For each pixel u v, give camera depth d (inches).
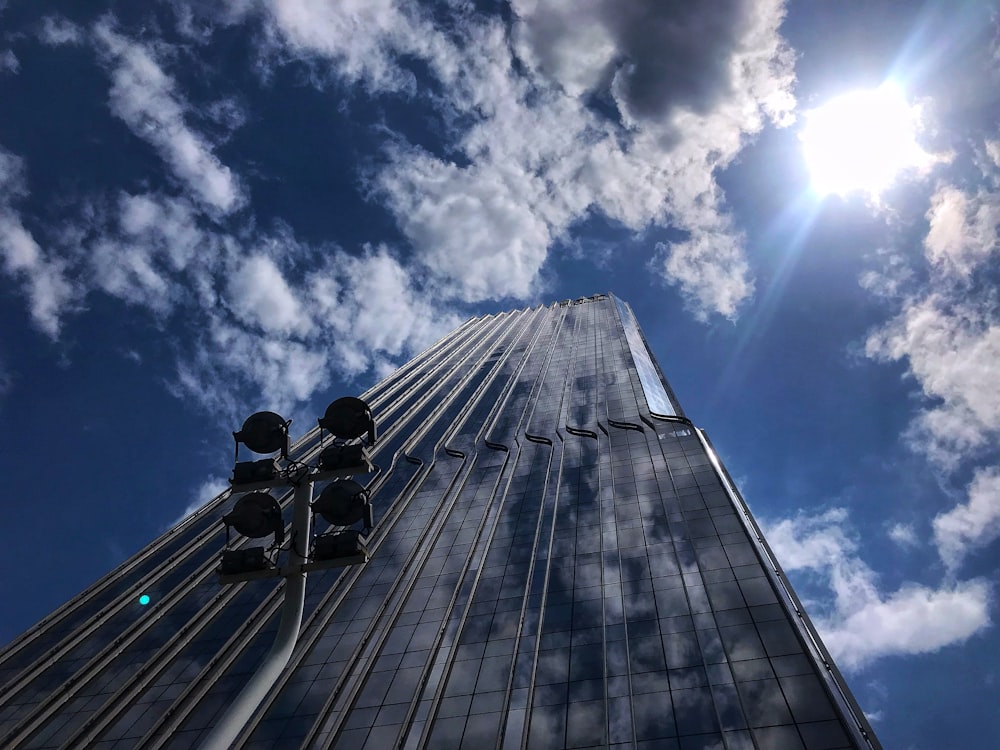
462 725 1697.8
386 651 2074.3
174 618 2524.6
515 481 3095.5
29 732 1995.6
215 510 3553.2
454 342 6368.1
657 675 1695.4
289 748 1745.8
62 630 2559.1
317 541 433.1
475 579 2356.1
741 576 2001.7
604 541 2379.4
